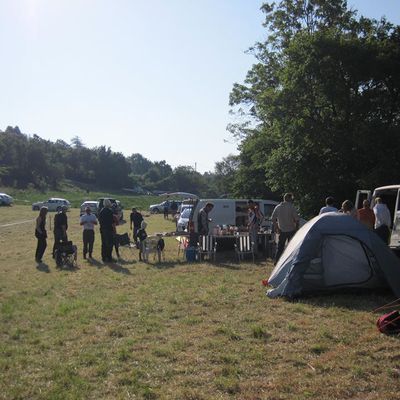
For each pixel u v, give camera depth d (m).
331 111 23.91
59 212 16.08
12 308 9.37
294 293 9.38
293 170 24.56
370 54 21.77
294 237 10.60
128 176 122.50
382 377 5.35
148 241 16.19
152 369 5.85
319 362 5.85
